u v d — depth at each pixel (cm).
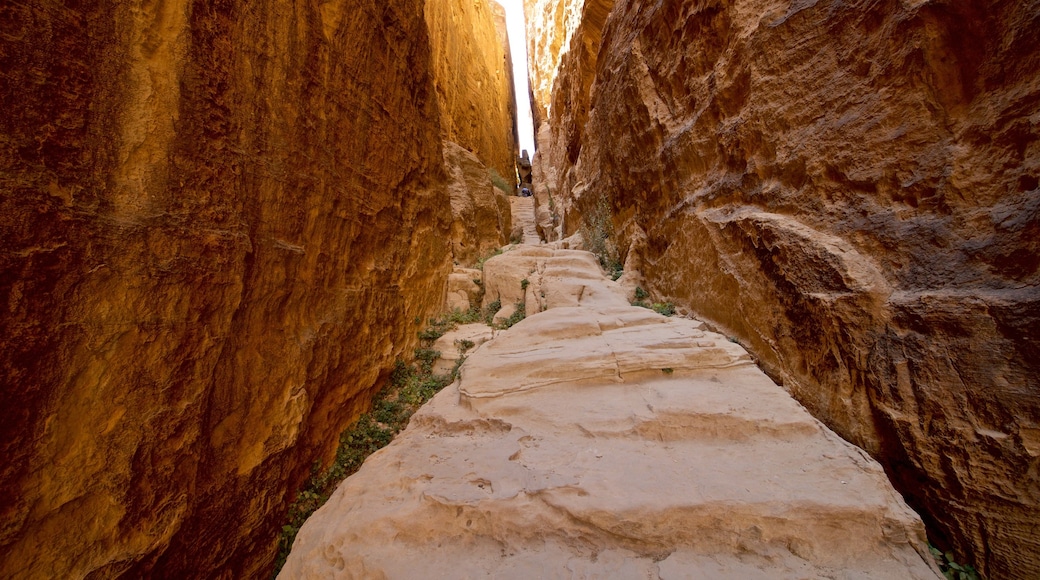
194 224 264
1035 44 234
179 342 252
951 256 262
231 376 298
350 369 461
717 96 529
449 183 1134
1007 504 215
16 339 179
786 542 222
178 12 258
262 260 333
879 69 324
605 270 899
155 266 238
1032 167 232
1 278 174
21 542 178
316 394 394
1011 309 221
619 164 887
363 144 505
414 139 666
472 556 234
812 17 391
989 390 227
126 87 232
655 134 718
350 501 285
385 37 560
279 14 359
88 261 207
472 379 411
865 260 317
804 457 274
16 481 178
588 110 1391
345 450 436
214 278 278
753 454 283
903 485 271
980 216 253
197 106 271
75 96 207
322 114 423
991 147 255
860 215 330
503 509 249
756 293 422
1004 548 215
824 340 334
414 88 673
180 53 258
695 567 214
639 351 416
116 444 216
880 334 289
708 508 233
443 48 1431
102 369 212
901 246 295
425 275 691
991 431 224
